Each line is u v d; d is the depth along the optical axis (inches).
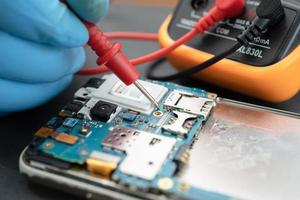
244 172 17.7
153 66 27.1
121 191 16.7
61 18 18.4
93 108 20.7
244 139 19.6
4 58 18.6
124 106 21.2
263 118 20.9
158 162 17.6
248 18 22.5
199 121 20.3
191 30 23.8
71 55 21.0
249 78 21.5
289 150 19.1
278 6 21.0
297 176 17.7
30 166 17.9
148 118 20.6
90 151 18.3
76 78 25.6
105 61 19.8
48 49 19.4
